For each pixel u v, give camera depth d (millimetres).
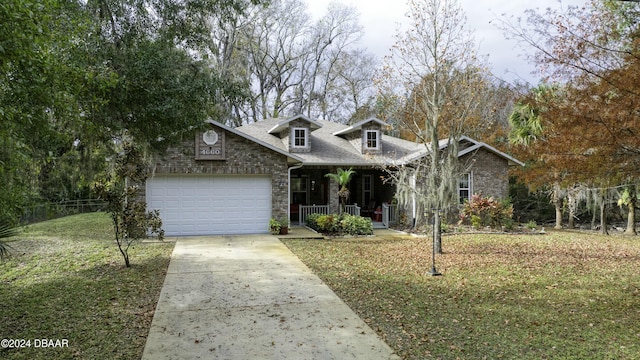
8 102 4633
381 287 7922
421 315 6301
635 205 16266
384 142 20266
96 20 8648
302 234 14680
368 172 20578
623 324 5988
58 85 5562
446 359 4723
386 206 17719
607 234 16266
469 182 17969
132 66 8367
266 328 5672
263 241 13164
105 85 7055
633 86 5594
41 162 7820
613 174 6172
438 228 11688
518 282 8445
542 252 11867
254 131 20188
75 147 9641
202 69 10961
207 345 5074
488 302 7039
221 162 14328
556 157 6422
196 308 6516
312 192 19609
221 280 8281
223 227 14578
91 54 7992
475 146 17078
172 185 14141
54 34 5602
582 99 6117
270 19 32062
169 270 9094
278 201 14891
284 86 35250
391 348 5020
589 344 5223
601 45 6348
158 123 9039
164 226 14070
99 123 8141
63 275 8594
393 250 12062
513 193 21703
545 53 6727
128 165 9258
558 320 6152
